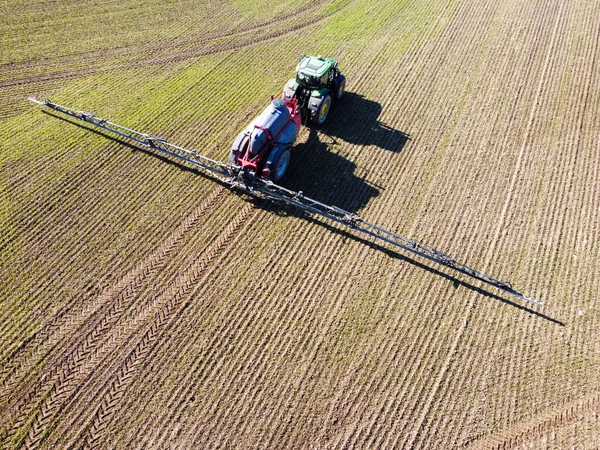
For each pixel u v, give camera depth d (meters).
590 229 13.15
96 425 9.48
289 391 10.05
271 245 12.63
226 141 15.35
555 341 10.99
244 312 11.27
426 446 9.44
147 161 14.67
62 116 16.06
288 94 15.15
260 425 9.58
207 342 10.72
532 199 13.91
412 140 15.62
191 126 15.84
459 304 11.59
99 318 11.05
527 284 11.99
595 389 10.29
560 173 14.63
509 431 9.69
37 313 11.07
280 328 11.00
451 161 14.95
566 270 12.27
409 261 12.41
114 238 12.61
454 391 10.16
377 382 10.23
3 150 14.78
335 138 15.58
